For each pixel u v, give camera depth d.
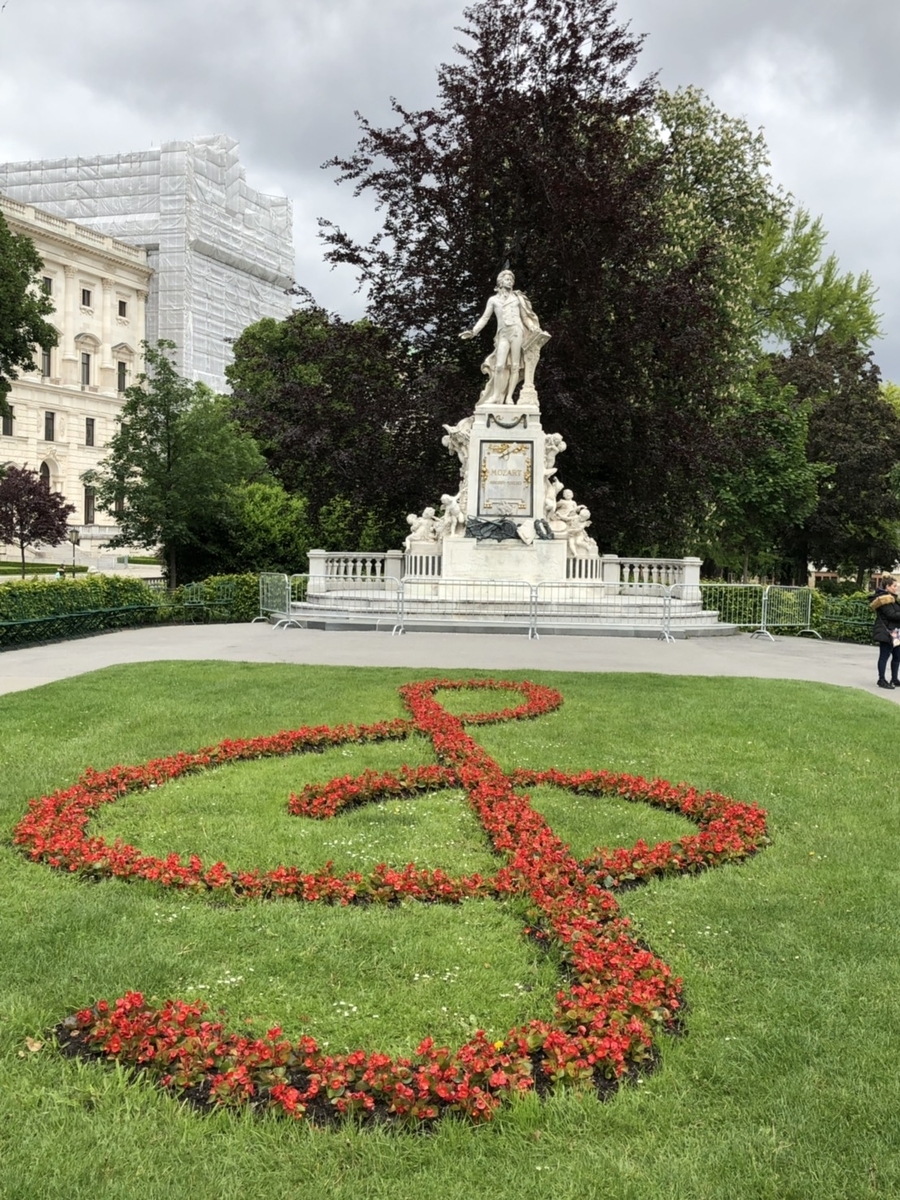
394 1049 3.54
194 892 4.98
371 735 8.66
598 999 3.75
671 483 27.78
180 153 82.69
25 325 34.81
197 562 30.61
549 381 24.81
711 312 25.89
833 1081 3.36
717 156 31.94
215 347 87.00
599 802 6.80
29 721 8.87
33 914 4.66
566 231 25.11
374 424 27.20
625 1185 2.82
